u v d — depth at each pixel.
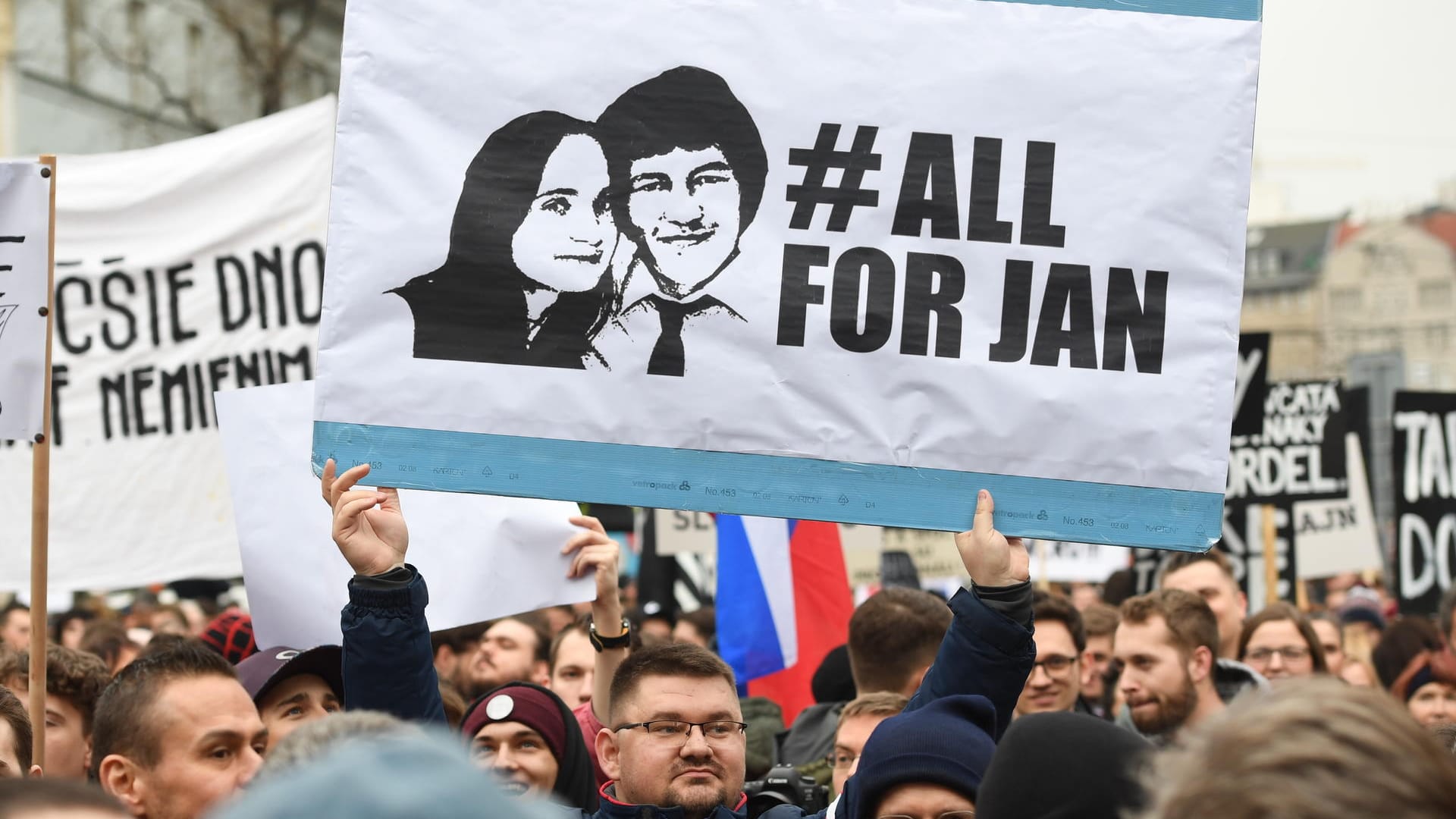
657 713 3.93
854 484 3.78
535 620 7.60
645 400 3.79
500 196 3.84
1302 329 71.75
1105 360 3.81
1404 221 71.69
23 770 3.89
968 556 3.73
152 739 3.71
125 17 26.31
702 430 3.79
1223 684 6.03
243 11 27.64
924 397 3.80
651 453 3.79
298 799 1.16
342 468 3.78
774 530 7.31
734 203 3.84
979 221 3.84
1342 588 12.64
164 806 3.70
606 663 5.03
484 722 4.62
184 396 6.86
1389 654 7.62
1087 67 3.86
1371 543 9.29
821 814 3.88
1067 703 6.09
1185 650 5.84
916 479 3.79
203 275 6.88
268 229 6.91
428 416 3.78
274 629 4.95
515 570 5.03
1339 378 9.30
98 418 6.82
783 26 3.88
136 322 6.84
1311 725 1.74
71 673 4.93
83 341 6.84
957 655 3.65
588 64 3.86
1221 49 3.87
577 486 3.78
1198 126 3.85
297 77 28.62
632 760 3.95
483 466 3.78
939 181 3.85
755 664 7.20
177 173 6.89
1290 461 9.38
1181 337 3.82
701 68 3.87
